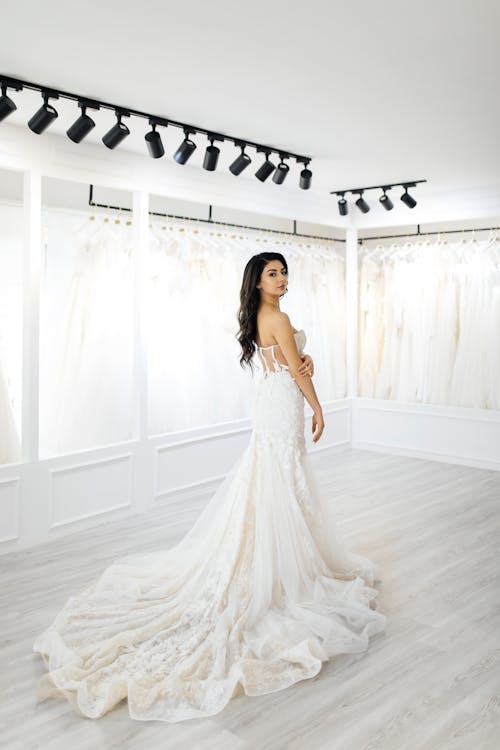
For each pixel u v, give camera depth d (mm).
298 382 3250
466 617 3131
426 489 5516
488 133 4277
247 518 3049
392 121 4031
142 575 3330
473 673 2625
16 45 2918
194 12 2576
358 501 5145
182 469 5152
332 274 7031
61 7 2537
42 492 4148
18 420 5047
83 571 3699
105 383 5047
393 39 2822
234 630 2773
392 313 6906
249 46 2912
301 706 2400
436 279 6539
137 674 2514
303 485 3217
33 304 4039
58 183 5262
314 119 3992
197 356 5648
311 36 2799
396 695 2471
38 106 3711
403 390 6812
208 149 4262
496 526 4531
